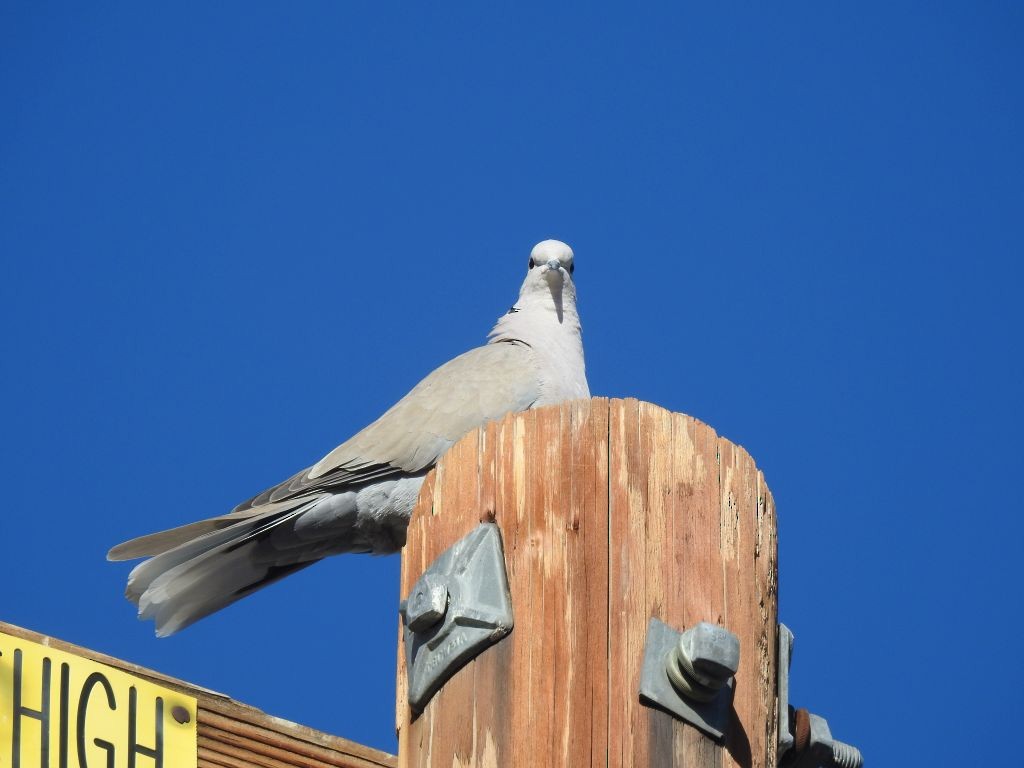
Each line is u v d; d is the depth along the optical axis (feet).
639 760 20.15
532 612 21.09
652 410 22.25
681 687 20.53
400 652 22.94
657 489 21.76
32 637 22.58
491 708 20.75
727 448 22.62
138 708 23.20
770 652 22.13
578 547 21.29
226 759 23.82
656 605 21.11
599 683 20.49
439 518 22.74
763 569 22.35
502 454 22.25
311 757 24.68
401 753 22.24
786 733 22.08
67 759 22.25
